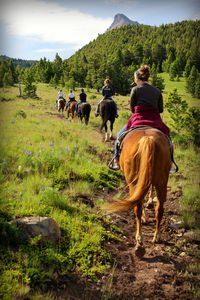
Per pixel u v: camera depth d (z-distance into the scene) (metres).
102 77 70.12
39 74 102.94
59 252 3.16
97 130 12.95
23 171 5.54
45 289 2.63
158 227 3.83
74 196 4.95
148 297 2.77
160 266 3.31
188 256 3.58
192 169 7.53
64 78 84.56
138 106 3.85
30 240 3.12
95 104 32.38
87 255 3.28
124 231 4.24
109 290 2.77
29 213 3.76
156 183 3.32
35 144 7.86
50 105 25.78
